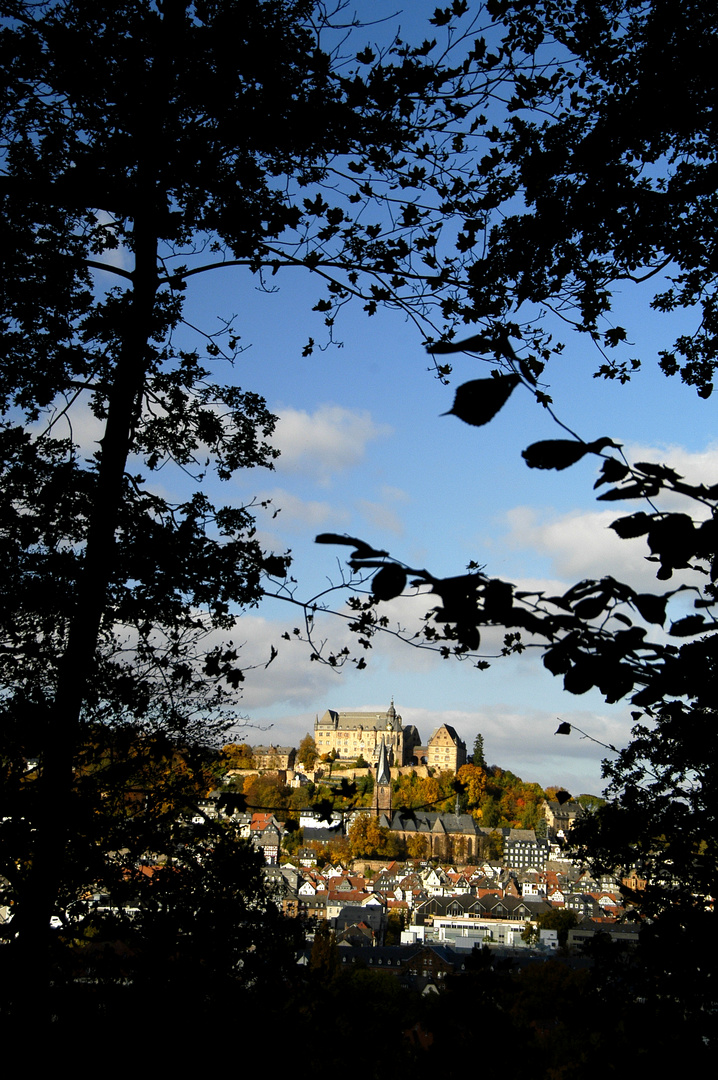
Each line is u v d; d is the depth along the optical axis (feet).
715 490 10.19
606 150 31.14
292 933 38.47
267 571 35.29
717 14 28.99
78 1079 26.84
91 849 34.55
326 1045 32.04
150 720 38.45
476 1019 30.48
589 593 10.73
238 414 45.03
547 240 33.65
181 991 31.55
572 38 32.68
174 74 34.96
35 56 33.30
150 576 37.29
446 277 36.19
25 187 32.40
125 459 33.76
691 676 11.03
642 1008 31.73
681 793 36.65
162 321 42.80
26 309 39.01
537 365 35.35
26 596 35.83
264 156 37.06
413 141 35.17
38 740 31.01
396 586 10.27
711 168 31.14
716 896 36.55
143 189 34.01
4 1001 27.68
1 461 37.99
